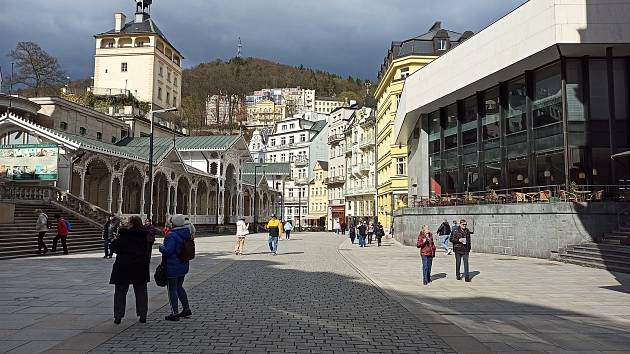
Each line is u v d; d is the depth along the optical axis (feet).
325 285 42.50
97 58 227.20
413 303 33.99
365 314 29.53
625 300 35.86
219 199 184.24
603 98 79.15
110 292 36.09
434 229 95.30
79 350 20.25
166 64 241.35
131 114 185.98
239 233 78.13
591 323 27.78
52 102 137.39
